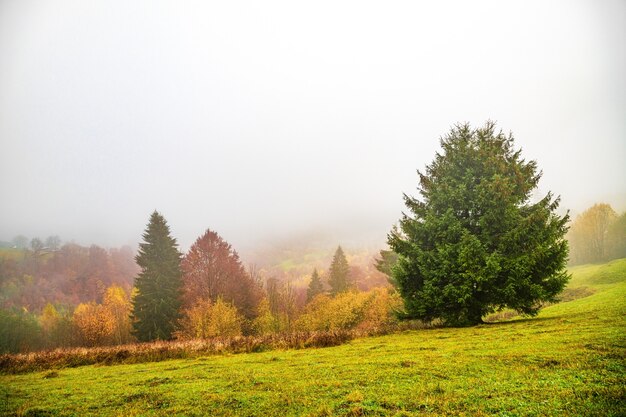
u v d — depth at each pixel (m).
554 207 22.77
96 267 140.50
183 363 16.67
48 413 9.60
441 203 25.06
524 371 9.46
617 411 6.41
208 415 8.31
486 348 13.51
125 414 8.90
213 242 50.56
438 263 23.06
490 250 22.84
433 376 9.97
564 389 7.73
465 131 26.98
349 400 8.41
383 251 51.69
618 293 30.41
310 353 16.91
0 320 60.06
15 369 17.28
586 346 11.60
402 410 7.49
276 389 10.03
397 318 25.89
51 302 114.25
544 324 18.42
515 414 6.76
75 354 19.03
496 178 22.38
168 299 44.25
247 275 56.44
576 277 59.41
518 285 20.50
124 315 59.50
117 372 15.28
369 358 13.83
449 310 23.55
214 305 38.62
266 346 19.75
